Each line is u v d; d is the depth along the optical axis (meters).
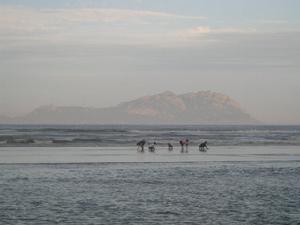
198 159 112.88
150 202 55.84
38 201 55.38
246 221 46.31
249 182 73.81
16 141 169.00
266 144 188.38
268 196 60.69
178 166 95.81
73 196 59.22
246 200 57.62
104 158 111.62
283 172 87.62
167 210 51.16
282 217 48.25
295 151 145.62
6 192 61.47
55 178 76.00
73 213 48.97
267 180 76.38
